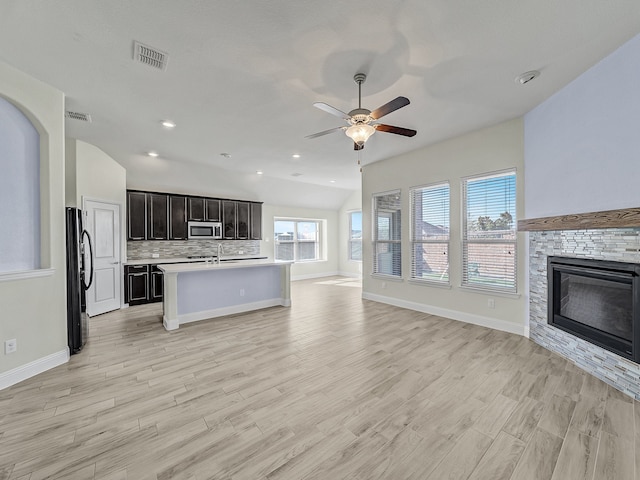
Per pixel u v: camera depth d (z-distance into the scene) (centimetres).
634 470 151
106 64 236
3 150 239
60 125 277
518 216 346
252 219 732
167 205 589
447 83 265
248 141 423
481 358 288
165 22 190
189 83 265
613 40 209
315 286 743
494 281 381
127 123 356
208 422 191
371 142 430
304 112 326
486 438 176
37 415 197
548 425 187
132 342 336
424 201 466
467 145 397
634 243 216
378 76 253
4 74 231
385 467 154
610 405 208
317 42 210
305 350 312
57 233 273
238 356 296
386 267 539
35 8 177
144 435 178
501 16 184
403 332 368
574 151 263
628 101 212
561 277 292
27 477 147
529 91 281
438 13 181
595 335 248
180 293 411
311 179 712
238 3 174
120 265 495
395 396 221
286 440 175
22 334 245
